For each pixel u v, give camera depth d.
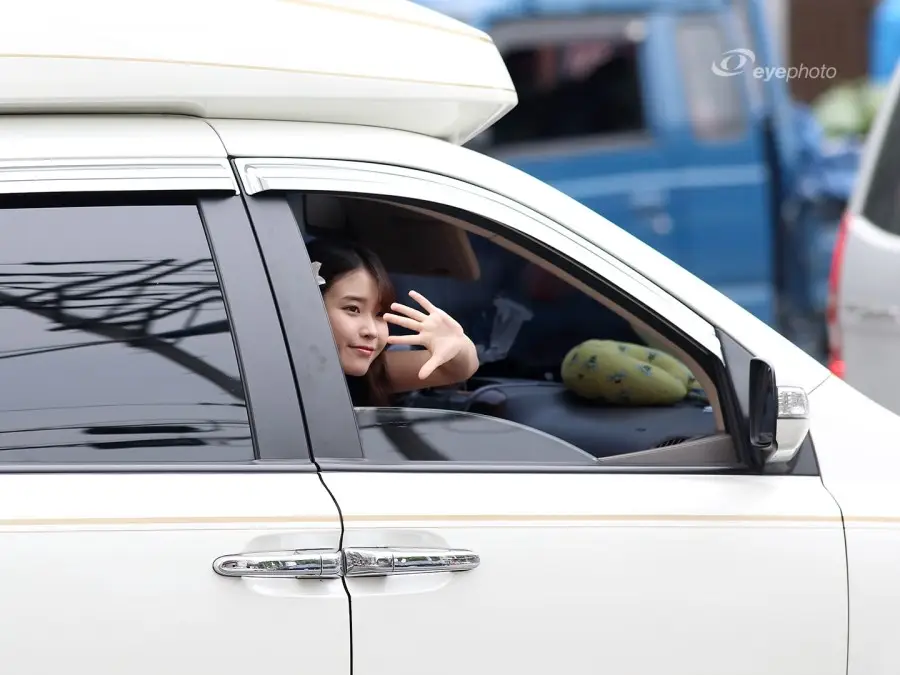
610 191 31.84
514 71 31.50
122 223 8.90
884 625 9.45
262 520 8.50
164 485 8.47
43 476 8.35
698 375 9.90
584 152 31.80
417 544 8.76
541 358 13.33
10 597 8.06
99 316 8.72
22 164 8.84
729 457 9.65
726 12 31.72
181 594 8.30
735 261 32.34
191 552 8.36
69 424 8.52
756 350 9.85
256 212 9.12
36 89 8.88
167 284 8.85
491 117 10.86
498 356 13.40
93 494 8.35
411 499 8.85
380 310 10.90
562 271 9.80
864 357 19.08
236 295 8.91
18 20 8.92
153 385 8.68
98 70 8.97
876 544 9.50
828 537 9.45
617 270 9.80
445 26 10.37
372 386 10.98
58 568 8.16
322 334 9.00
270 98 9.38
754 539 9.32
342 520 8.64
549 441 9.69
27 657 8.04
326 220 12.36
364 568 8.56
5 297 8.63
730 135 32.00
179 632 8.27
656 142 31.78
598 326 18.02
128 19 9.10
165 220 8.97
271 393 8.80
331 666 8.53
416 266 12.91
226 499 8.51
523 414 11.05
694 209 31.98
